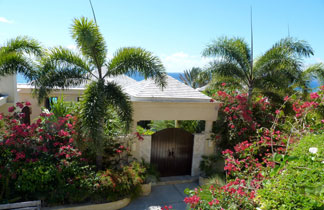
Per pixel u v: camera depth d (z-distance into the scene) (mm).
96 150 8078
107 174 8203
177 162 10875
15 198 6918
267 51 11773
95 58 8789
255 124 9961
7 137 8070
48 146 8336
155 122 15773
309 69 12945
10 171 7242
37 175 7160
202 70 12062
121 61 8859
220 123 10805
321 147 4566
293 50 11445
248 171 6398
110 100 8523
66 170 7742
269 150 8797
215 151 11211
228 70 11445
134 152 9938
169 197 9164
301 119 7613
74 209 7406
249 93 11859
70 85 8750
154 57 8891
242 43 12250
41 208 7207
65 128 8969
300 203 3375
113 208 7977
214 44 11742
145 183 9109
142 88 10273
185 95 10445
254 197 4543
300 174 3871
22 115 8750
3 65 9445
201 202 5227
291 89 12125
